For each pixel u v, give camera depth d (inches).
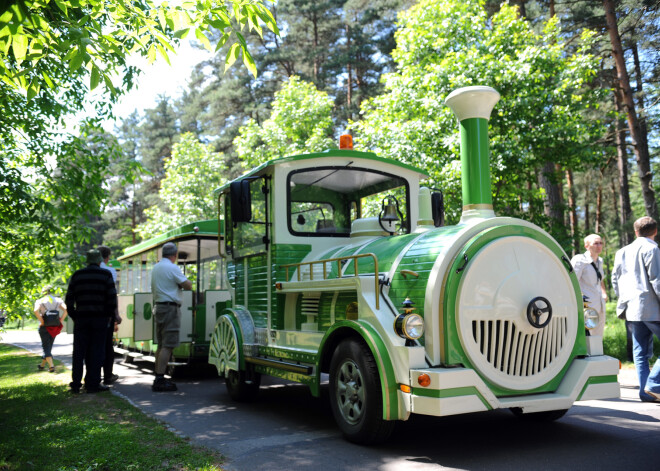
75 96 292.5
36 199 267.0
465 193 191.2
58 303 397.1
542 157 418.3
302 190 236.4
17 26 115.9
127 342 442.3
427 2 450.0
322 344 186.7
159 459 157.5
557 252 174.4
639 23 516.7
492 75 398.3
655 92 586.2
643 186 455.8
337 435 185.6
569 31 674.2
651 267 220.5
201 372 378.9
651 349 231.6
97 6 149.6
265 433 191.5
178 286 303.9
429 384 147.8
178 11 150.6
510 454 156.0
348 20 1178.0
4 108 265.4
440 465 148.0
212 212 748.6
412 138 432.5
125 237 1717.5
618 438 169.8
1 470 148.7
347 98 1157.7
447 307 157.0
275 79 1255.5
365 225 223.8
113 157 319.6
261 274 242.7
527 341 165.0
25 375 380.2
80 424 202.1
